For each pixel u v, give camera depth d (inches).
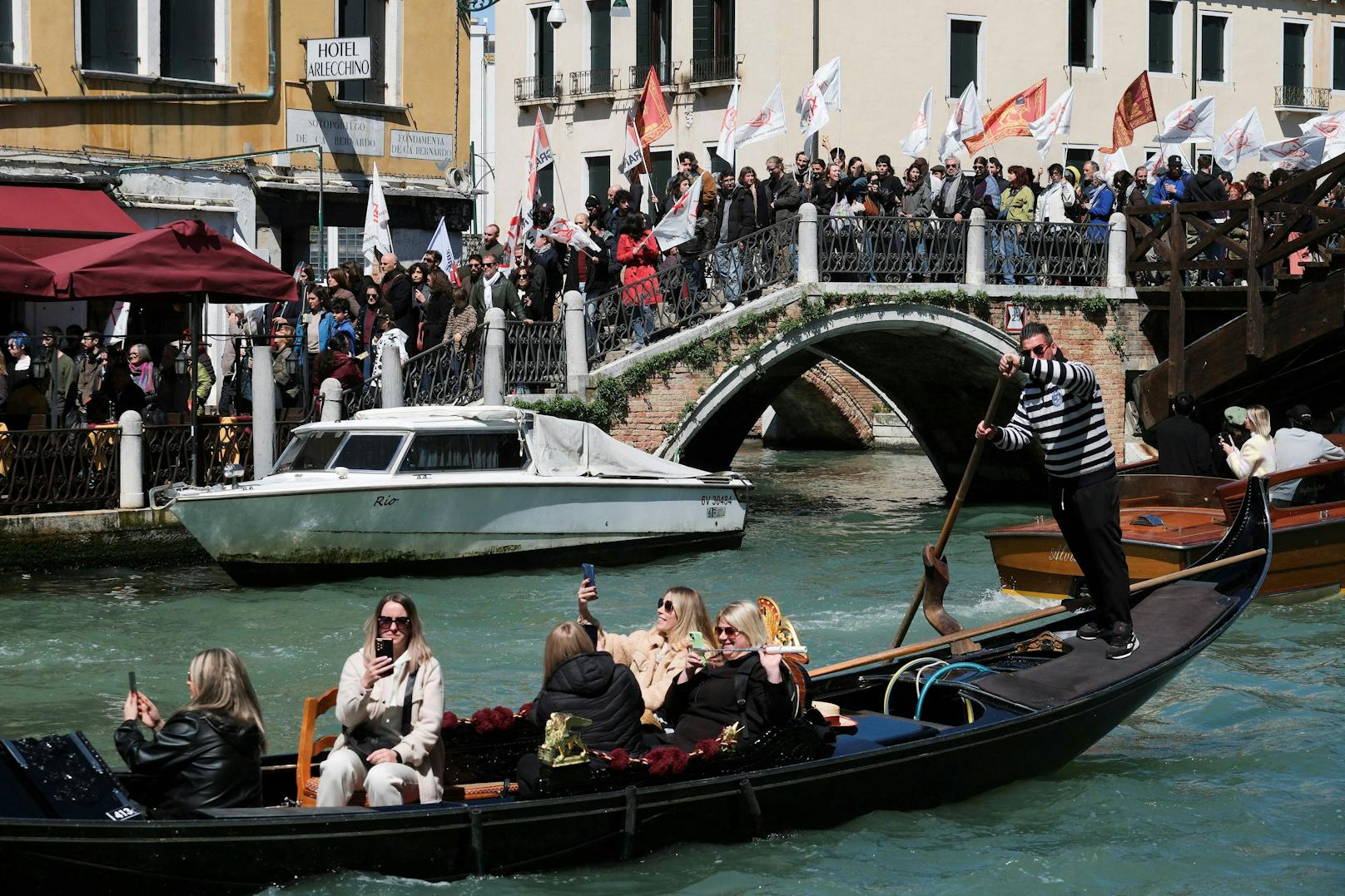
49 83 701.3
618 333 689.0
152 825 246.1
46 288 547.2
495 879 271.9
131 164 722.2
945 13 1133.7
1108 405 805.2
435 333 639.8
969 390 863.7
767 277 724.0
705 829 289.4
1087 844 305.1
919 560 633.6
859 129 1106.1
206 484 602.2
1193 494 578.6
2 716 383.6
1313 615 523.2
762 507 840.3
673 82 1150.3
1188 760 359.9
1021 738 322.0
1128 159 1218.0
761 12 1093.1
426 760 274.5
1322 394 803.4
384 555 557.3
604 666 287.4
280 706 395.5
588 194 1240.8
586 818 276.2
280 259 779.4
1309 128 858.1
